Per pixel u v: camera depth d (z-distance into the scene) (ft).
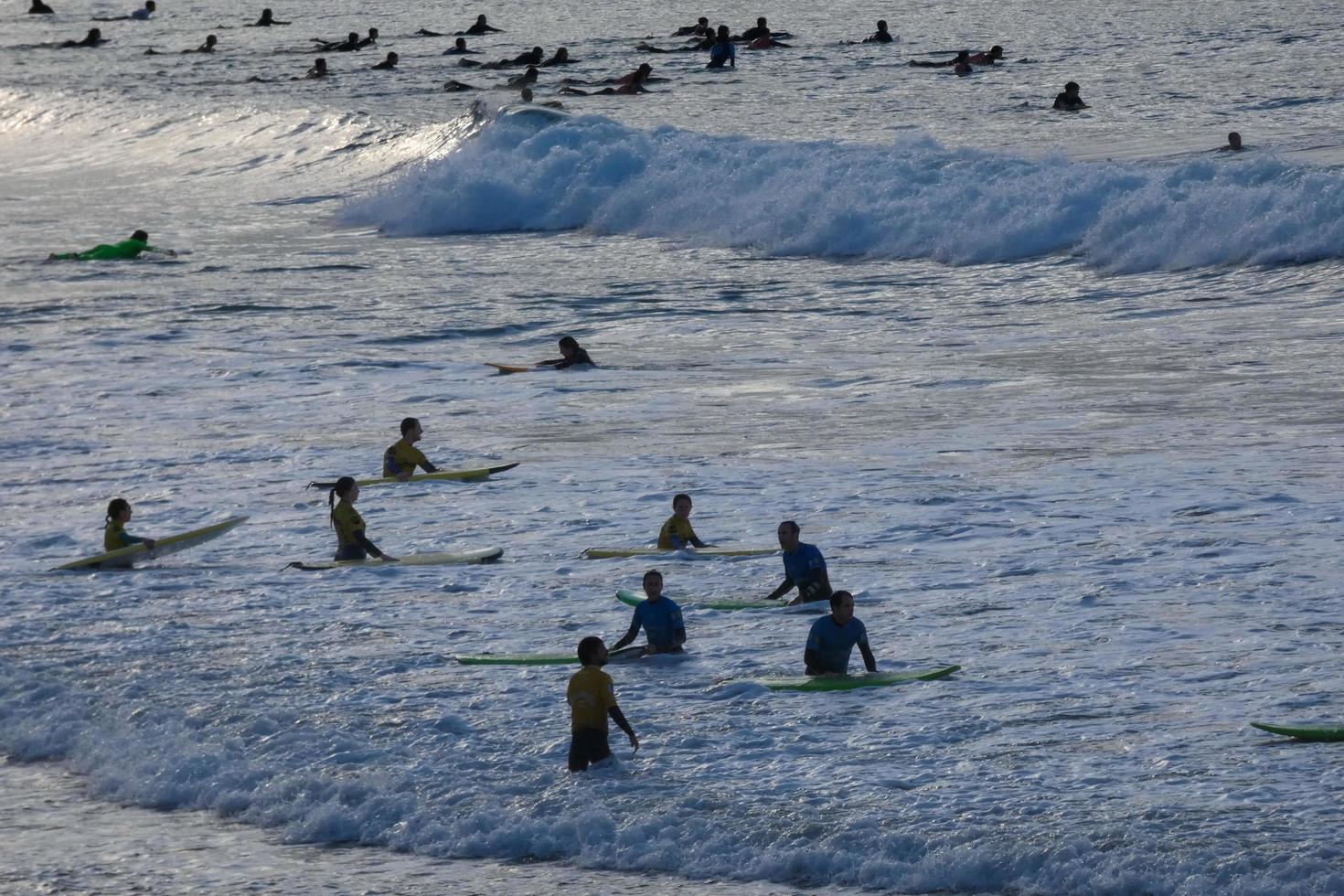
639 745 141.49
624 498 234.17
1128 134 502.79
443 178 532.32
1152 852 111.04
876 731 140.26
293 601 195.62
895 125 552.82
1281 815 115.44
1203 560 184.03
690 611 182.60
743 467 246.47
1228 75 606.96
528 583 197.26
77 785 146.30
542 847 124.77
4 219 573.33
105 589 206.08
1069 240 406.41
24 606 199.31
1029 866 111.75
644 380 315.17
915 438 256.32
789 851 118.21
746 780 131.64
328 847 128.98
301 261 472.44
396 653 172.45
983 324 345.92
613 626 177.68
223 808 138.51
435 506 238.27
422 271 449.89
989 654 158.92
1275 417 250.57
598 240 483.10
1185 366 292.20
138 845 130.93
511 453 265.75
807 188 459.73
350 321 386.73
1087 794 122.21
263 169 634.02
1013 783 125.70
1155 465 227.81
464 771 138.72
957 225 422.82
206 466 268.62
